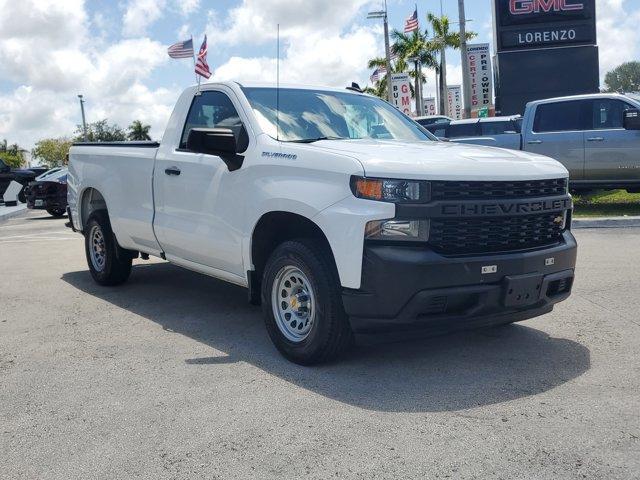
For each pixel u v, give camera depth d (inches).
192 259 236.7
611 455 129.4
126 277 300.2
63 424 151.0
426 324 169.3
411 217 165.3
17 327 235.5
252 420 150.2
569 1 1033.5
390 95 1464.1
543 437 138.2
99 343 214.4
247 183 200.8
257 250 203.0
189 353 201.8
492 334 214.8
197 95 239.3
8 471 129.8
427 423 146.6
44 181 796.0
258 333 223.1
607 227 454.9
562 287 192.4
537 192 184.4
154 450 136.7
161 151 248.5
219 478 124.7
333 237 170.9
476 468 125.9
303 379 176.1
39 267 365.1
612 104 516.4
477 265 169.3
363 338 177.0
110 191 280.4
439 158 176.7
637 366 180.4
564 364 184.1
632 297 256.8
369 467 127.3
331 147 187.0
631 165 506.3
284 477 124.3
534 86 1055.0
